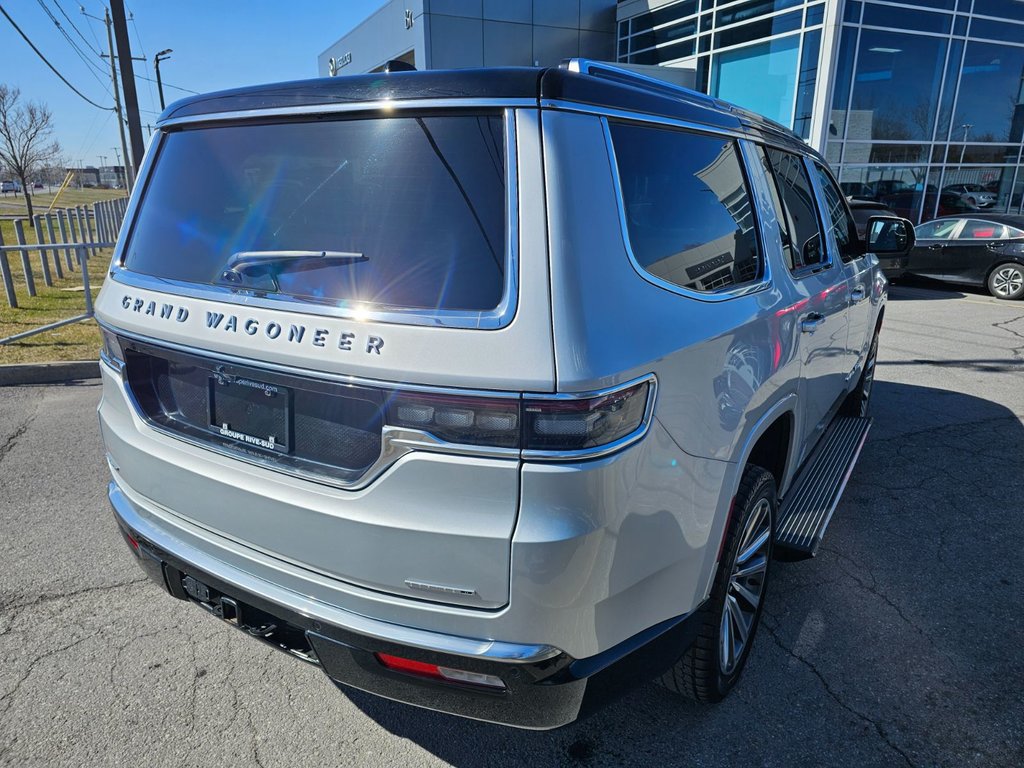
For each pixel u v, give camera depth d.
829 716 2.44
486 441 1.57
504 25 20.62
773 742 2.32
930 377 6.85
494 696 1.73
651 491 1.77
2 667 2.65
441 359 1.58
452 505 1.62
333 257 1.79
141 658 2.71
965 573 3.35
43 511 3.87
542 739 2.34
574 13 21.28
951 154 17.06
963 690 2.56
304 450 1.84
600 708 1.87
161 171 2.32
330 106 1.90
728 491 2.13
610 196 1.76
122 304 2.23
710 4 18.03
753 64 17.00
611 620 1.78
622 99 1.91
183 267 2.13
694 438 1.92
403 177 1.78
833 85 15.15
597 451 1.59
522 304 1.57
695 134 2.27
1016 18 16.64
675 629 2.02
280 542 1.88
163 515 2.20
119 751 2.27
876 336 5.13
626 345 1.66
